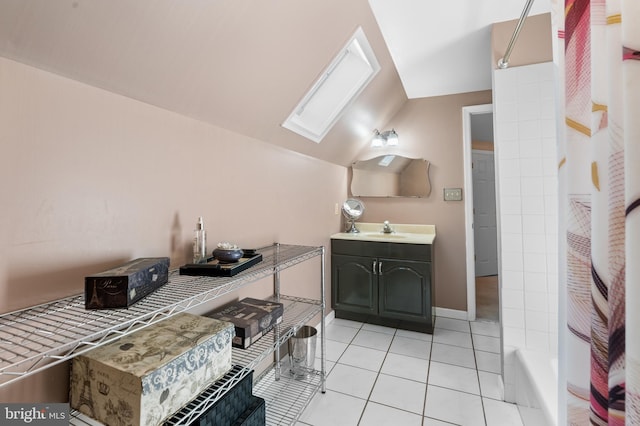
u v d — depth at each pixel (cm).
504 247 171
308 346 188
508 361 168
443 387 180
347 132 261
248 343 124
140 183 108
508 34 177
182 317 113
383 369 199
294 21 127
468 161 285
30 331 67
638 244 49
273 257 156
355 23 160
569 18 78
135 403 75
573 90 77
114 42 87
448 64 231
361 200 323
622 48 53
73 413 85
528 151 169
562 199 90
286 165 208
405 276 255
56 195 84
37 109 80
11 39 71
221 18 104
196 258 121
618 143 57
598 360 64
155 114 114
